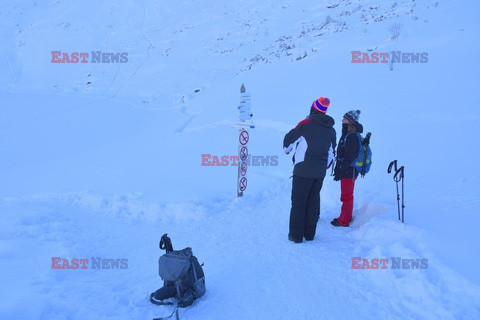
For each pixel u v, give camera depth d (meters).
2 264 4.97
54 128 19.08
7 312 3.84
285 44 26.75
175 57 30.08
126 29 36.66
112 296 4.49
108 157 13.01
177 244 5.88
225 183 8.66
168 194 8.00
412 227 5.00
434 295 3.96
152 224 6.86
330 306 4.10
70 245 5.86
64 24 37.59
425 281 4.09
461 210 5.54
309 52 23.55
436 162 7.85
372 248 5.03
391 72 16.56
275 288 4.48
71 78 29.64
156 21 37.62
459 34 19.19
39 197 8.66
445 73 14.82
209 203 7.41
